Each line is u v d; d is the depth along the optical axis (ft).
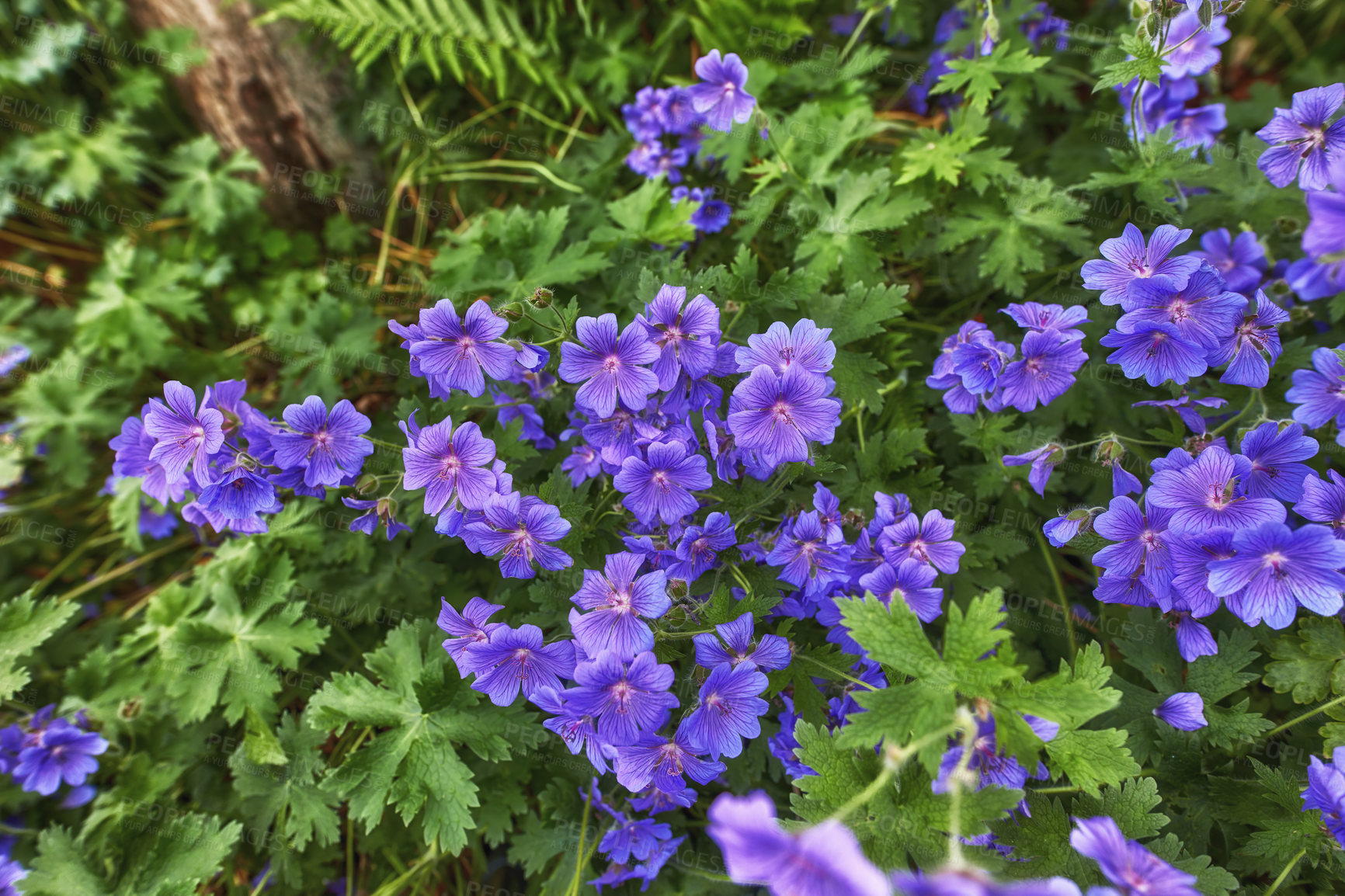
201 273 2.32
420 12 2.15
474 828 1.62
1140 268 1.45
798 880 1.01
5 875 1.75
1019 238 1.83
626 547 1.55
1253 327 1.46
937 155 1.84
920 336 1.98
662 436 1.46
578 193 2.18
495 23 2.18
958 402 1.64
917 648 1.33
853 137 1.94
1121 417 1.80
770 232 2.03
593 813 1.71
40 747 1.80
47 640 2.10
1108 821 1.21
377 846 1.84
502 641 1.40
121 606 2.21
